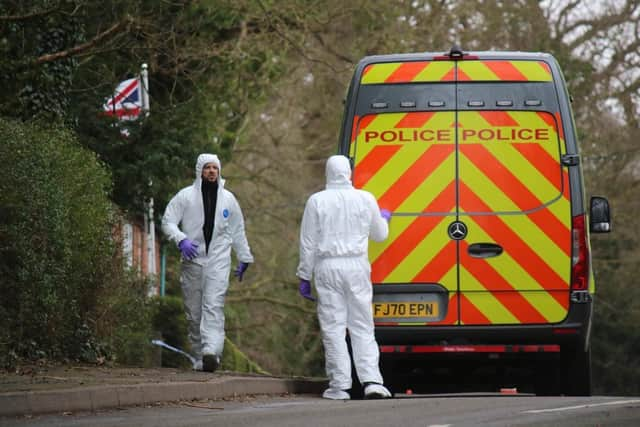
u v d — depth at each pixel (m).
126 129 54.66
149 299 46.56
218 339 41.56
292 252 93.75
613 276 111.31
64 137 38.59
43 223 34.44
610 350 118.12
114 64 55.75
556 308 33.06
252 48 68.62
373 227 33.69
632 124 106.38
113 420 24.20
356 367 33.78
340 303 34.34
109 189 42.88
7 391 25.75
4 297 34.31
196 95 62.44
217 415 25.31
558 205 33.16
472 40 96.19
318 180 98.19
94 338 39.16
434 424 22.81
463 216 33.38
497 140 33.44
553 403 28.20
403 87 33.81
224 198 41.88
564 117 33.38
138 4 52.84
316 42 84.81
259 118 91.50
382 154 33.81
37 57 47.62
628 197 106.50
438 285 33.44
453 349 33.50
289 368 98.81
